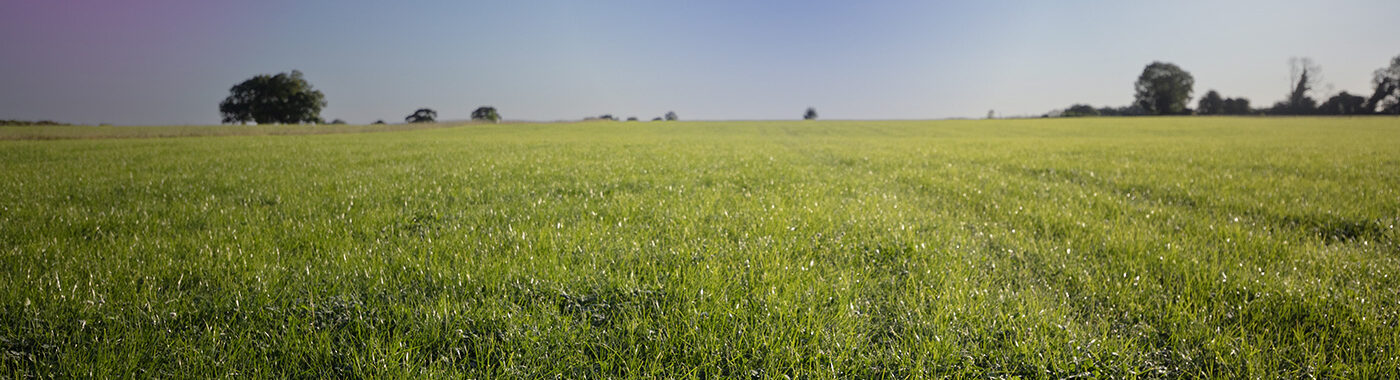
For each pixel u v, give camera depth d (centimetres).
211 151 1880
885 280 394
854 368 263
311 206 686
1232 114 11181
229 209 653
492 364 267
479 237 505
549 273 380
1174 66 11306
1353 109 10025
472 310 315
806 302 338
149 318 298
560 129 6341
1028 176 1166
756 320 308
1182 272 419
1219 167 1302
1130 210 719
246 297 330
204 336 279
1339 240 565
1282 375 266
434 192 821
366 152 1830
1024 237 550
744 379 260
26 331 281
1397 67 9531
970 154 1828
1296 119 7719
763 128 6444
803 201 746
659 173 1143
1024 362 275
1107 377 265
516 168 1230
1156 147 2167
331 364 266
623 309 324
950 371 268
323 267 396
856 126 6806
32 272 378
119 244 466
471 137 3681
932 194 898
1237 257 457
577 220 607
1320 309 334
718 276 377
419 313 311
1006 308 338
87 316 298
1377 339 290
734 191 869
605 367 264
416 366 259
